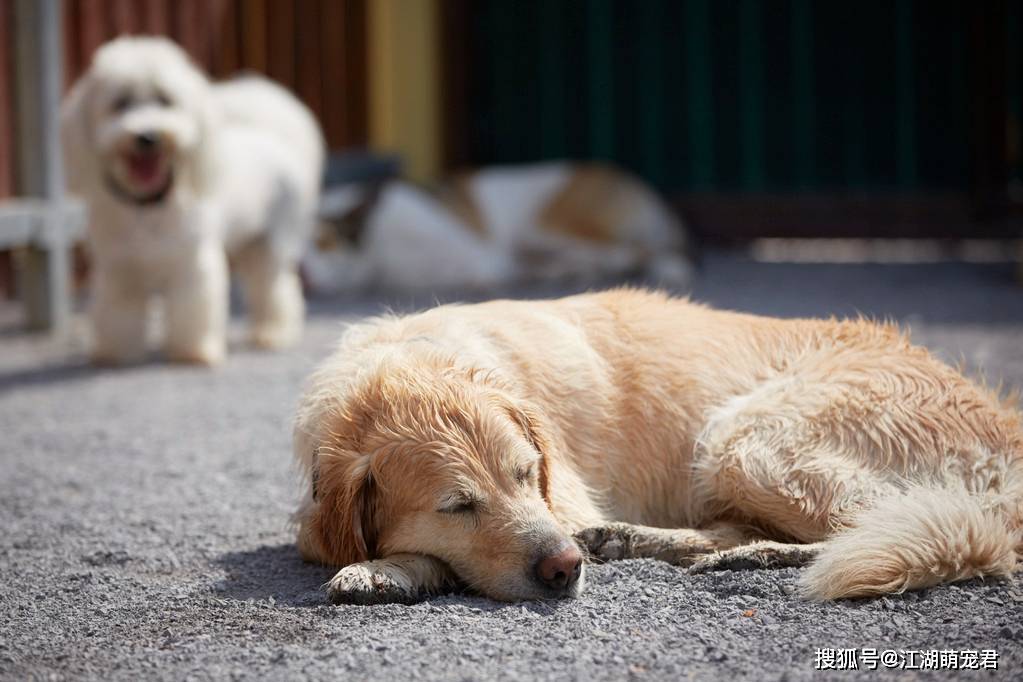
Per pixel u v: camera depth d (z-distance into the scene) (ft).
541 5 55.11
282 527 17.44
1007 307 36.29
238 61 45.80
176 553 16.22
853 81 52.16
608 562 14.61
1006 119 50.60
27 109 35.12
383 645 12.22
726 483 15.29
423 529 13.32
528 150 56.03
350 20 52.37
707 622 12.85
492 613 13.00
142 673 11.91
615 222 46.42
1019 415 15.83
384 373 13.94
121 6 40.52
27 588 14.85
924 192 51.67
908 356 15.99
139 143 28.02
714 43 53.26
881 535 13.57
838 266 48.14
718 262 50.14
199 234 30.17
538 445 13.97
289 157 34.55
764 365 16.16
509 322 15.83
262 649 12.34
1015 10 50.31
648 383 15.93
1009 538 13.83
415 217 44.78
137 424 24.43
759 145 53.47
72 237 36.06
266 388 27.78
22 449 22.53
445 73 55.77
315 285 43.60
